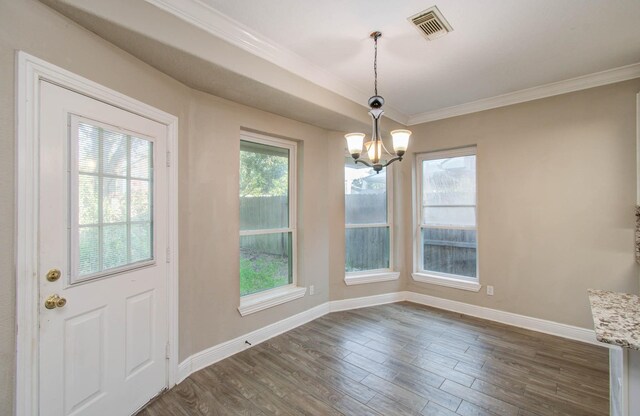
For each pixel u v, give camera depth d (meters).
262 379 2.15
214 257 2.42
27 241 1.26
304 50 2.25
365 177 3.85
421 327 3.07
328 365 2.34
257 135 2.88
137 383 1.80
